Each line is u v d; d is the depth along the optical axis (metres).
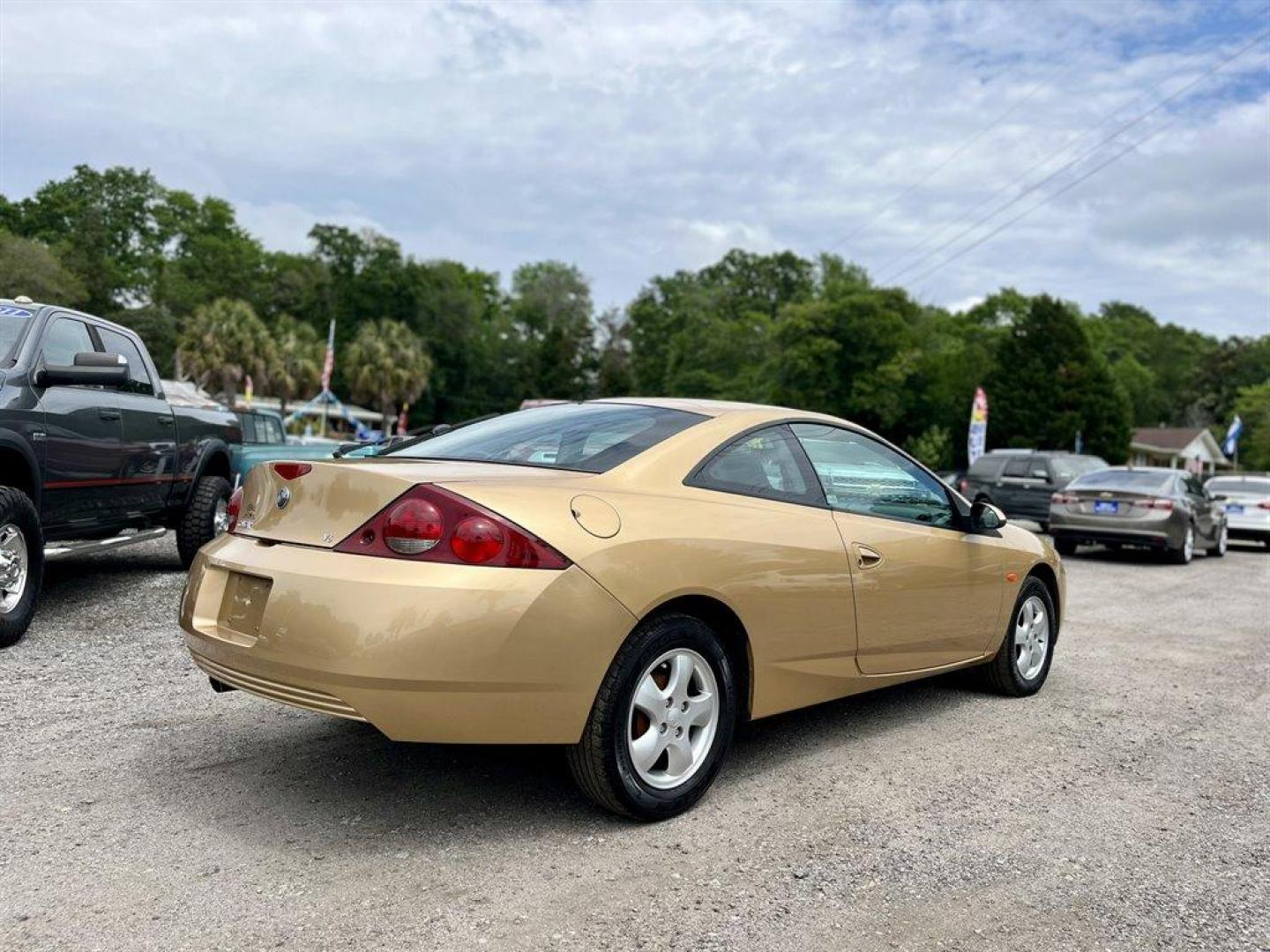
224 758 3.95
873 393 54.28
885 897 2.95
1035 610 5.55
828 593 3.99
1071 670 6.31
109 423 6.70
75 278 63.16
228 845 3.14
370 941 2.58
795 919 2.79
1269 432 80.69
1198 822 3.66
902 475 4.72
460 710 3.00
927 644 4.63
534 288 108.00
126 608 6.91
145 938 2.56
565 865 3.08
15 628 5.64
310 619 3.03
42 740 4.10
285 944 2.55
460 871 3.01
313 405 63.84
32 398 5.89
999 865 3.21
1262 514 17.70
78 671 5.20
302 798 3.56
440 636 2.96
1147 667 6.49
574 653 3.13
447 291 89.31
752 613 3.68
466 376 90.50
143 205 86.94
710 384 77.12
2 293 53.94
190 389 15.23
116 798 3.50
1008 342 57.25
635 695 3.31
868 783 3.96
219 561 3.45
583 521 3.25
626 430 3.88
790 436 4.23
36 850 3.06
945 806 3.74
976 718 5.02
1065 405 55.44
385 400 66.19
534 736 3.12
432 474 3.25
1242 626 8.45
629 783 3.31
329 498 3.27
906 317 58.56
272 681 3.14
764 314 80.50
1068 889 3.05
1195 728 4.98
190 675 5.19
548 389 91.88
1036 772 4.18
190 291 80.44
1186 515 14.24
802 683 3.98
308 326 73.75
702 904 2.86
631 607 3.25
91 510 6.61
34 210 83.44
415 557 3.04
